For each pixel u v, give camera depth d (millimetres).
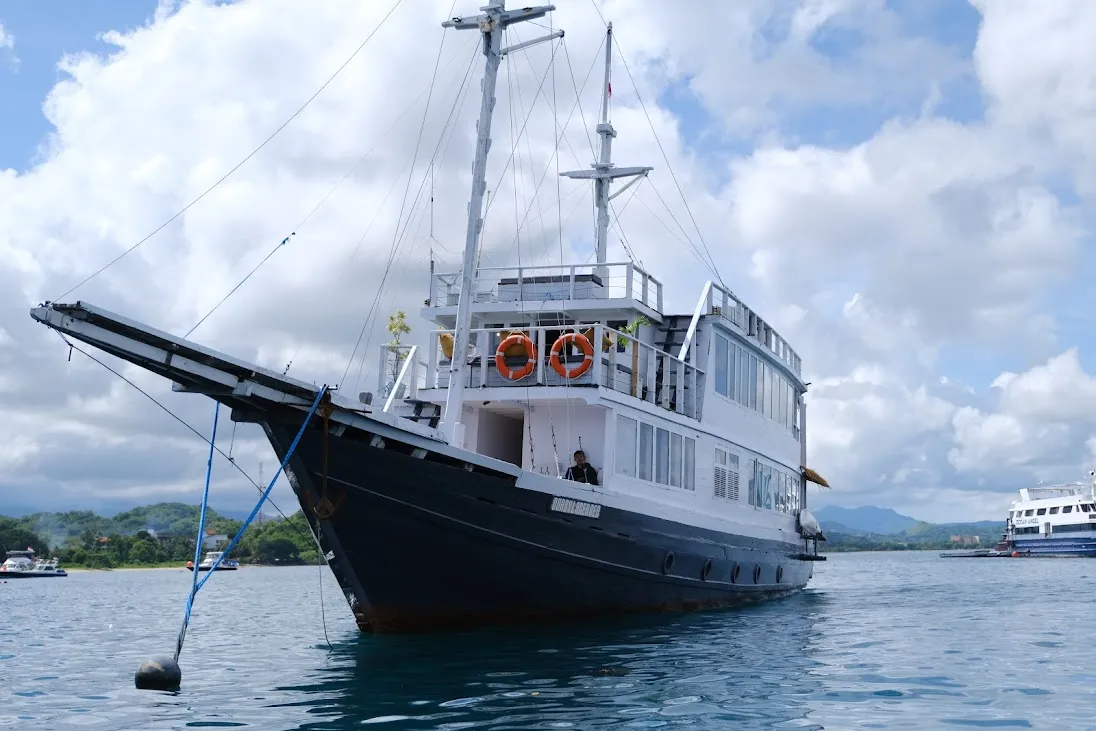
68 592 48094
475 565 16172
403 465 14922
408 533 15414
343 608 30391
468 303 17656
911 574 60031
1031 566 76562
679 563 20469
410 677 12750
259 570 106250
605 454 18734
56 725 10328
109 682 13539
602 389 18438
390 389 21922
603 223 26922
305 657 15445
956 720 10039
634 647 15445
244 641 18891
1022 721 9984
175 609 30969
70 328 11766
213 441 13828
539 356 18922
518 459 22219
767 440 27438
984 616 22672
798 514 29891
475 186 17953
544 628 17406
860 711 10516
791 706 10797
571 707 10719
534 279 23609
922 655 15164
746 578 24453
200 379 13055
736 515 24438
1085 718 10148
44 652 17766
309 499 14828
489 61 18281
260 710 10891
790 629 18828
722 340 24344
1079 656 15141
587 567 17734
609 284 22484
